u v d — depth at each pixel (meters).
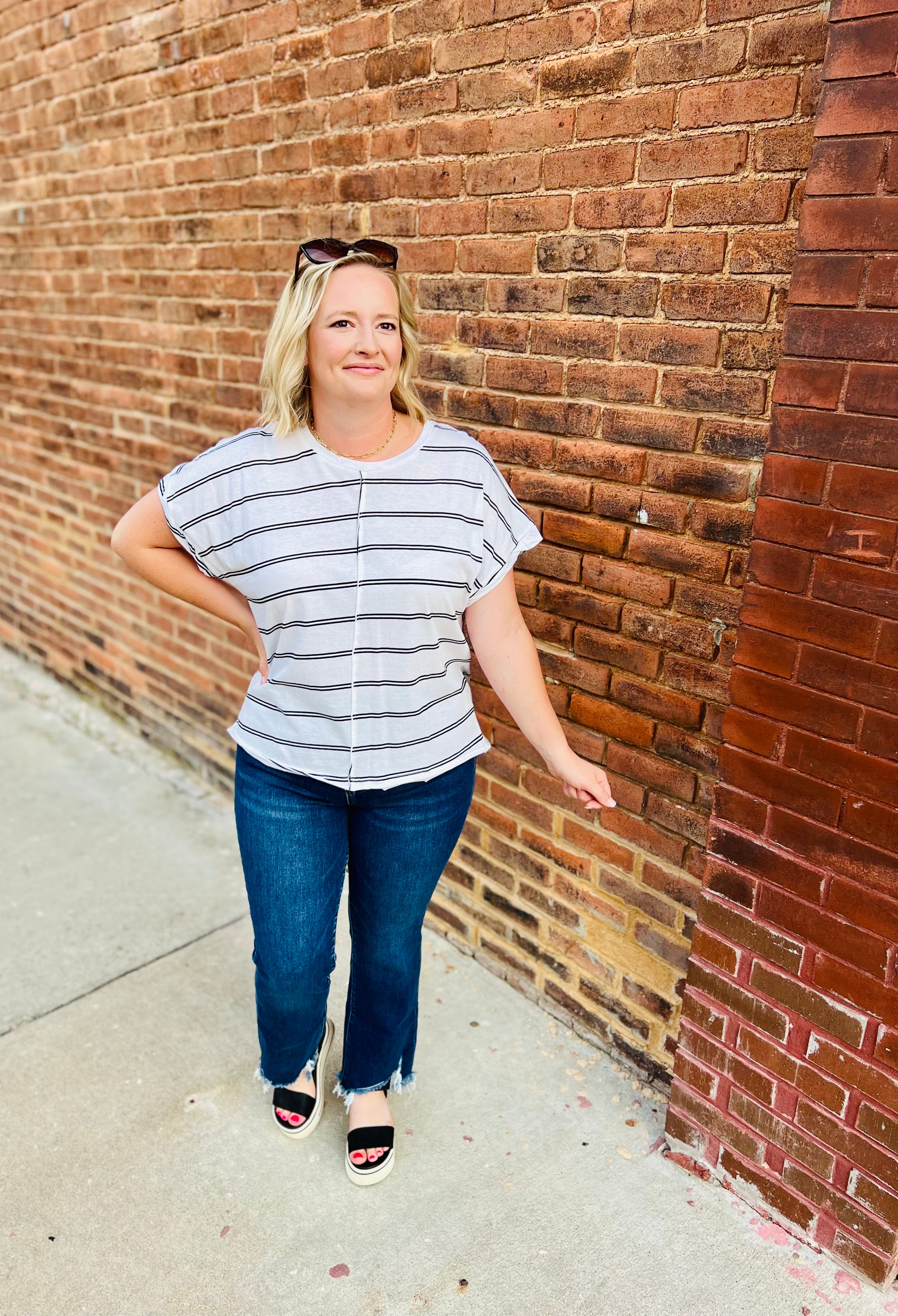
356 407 1.58
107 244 3.56
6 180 4.11
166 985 2.66
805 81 1.59
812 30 1.57
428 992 2.64
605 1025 2.41
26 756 4.02
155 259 3.33
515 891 2.59
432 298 2.38
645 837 2.20
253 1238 1.92
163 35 3.02
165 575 1.80
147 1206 1.99
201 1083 2.32
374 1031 2.00
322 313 1.55
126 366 3.63
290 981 1.85
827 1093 1.81
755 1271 1.87
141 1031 2.48
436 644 1.69
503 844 2.60
